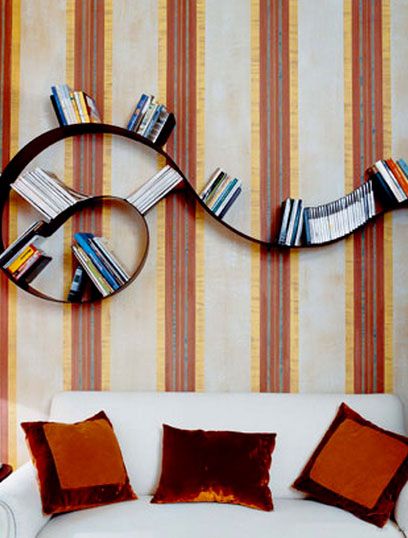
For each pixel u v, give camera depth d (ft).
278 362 10.20
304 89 10.30
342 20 10.34
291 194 10.24
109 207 10.26
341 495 8.34
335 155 10.25
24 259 9.54
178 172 9.89
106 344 10.23
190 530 7.71
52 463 8.21
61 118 9.79
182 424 9.30
